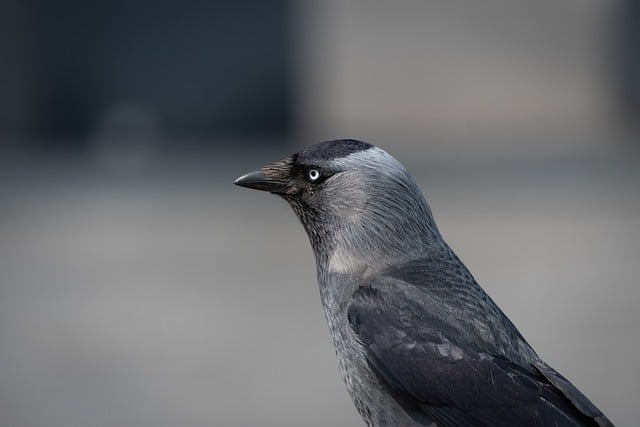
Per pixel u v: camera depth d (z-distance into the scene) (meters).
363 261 6.74
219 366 12.49
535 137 29.36
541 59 30.03
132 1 28.89
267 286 15.54
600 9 29.86
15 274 16.31
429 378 6.27
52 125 28.91
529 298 14.73
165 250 17.69
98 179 23.89
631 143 27.95
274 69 29.69
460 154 26.61
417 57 30.12
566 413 6.14
